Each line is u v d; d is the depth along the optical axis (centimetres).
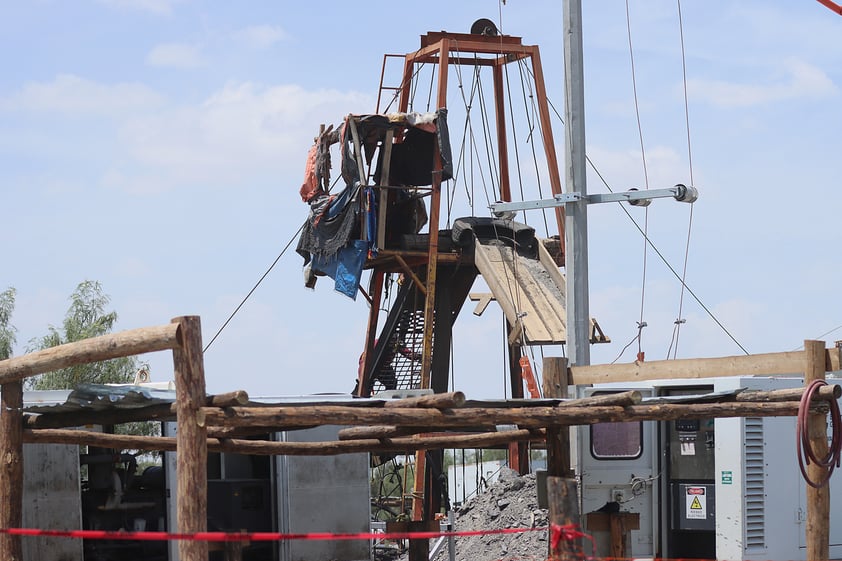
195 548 1023
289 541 1834
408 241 3450
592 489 1602
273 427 1359
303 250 3475
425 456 3197
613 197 2170
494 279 3359
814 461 1232
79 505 1662
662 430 1599
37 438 1352
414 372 3741
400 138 3603
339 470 1898
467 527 2686
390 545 2934
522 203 2217
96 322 4703
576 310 2170
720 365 1389
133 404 1320
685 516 1576
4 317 4603
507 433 1488
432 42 3616
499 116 3847
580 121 2205
